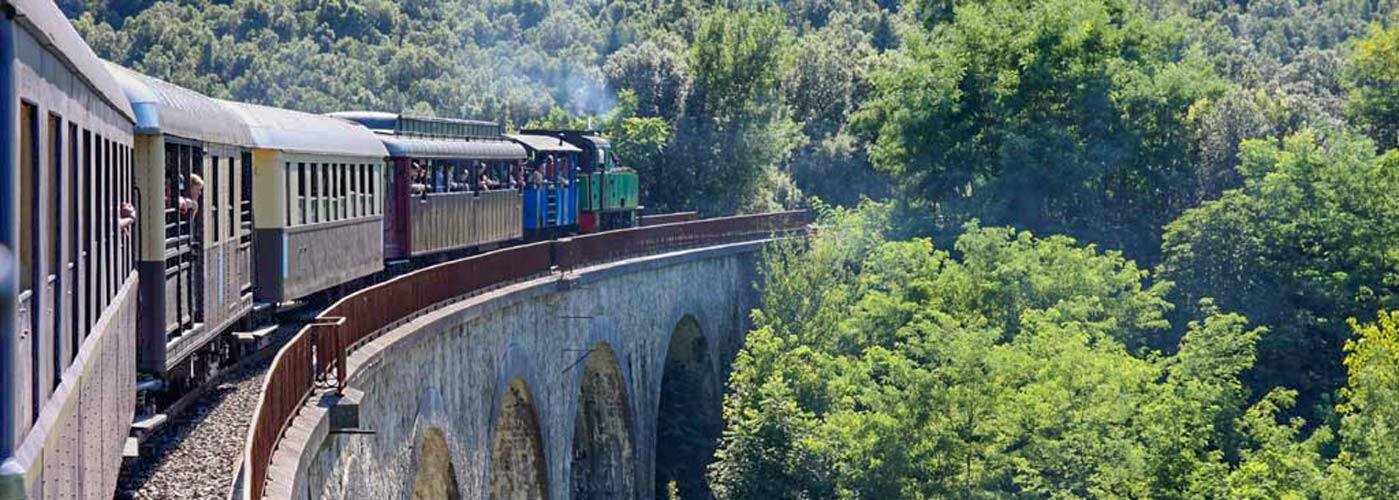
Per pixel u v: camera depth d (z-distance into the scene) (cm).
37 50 883
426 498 2688
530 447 3369
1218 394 4081
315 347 1889
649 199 8131
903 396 3791
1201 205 5984
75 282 1063
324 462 1794
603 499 4341
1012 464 3756
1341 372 5172
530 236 4944
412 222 3556
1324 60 10325
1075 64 6244
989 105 6269
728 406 4659
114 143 1374
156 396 1911
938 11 6744
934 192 6322
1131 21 6431
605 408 4284
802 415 4138
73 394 1017
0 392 758
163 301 1756
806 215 6594
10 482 757
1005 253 4900
